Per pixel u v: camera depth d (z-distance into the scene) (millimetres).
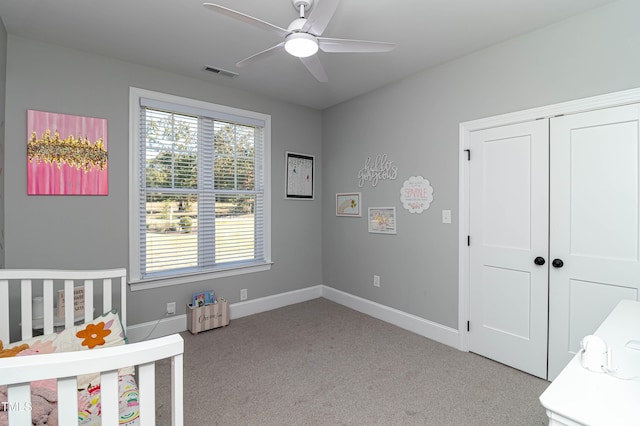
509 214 2416
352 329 3123
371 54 2600
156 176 2953
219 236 3367
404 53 2584
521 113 2305
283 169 3824
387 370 2348
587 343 1021
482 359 2529
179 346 964
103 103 2633
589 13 2000
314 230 4141
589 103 2002
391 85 3242
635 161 1877
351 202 3748
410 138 3072
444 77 2775
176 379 971
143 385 920
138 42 2414
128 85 2746
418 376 2268
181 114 3074
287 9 1989
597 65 1975
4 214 2240
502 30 2236
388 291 3318
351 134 3732
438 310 2859
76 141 2516
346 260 3834
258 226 3670
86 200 2578
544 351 2236
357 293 3691
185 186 3119
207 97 3186
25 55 2318
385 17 2070
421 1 1899
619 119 1924
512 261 2396
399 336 2959
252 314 3555
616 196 1946
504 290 2447
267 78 3098
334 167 3990
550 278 2211
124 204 2752
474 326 2627
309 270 4098
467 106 2621
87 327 1739
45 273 1802
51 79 2416
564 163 2143
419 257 3012
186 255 3150
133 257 2797
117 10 2002
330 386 2141
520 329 2357
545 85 2191
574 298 2111
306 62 2080
